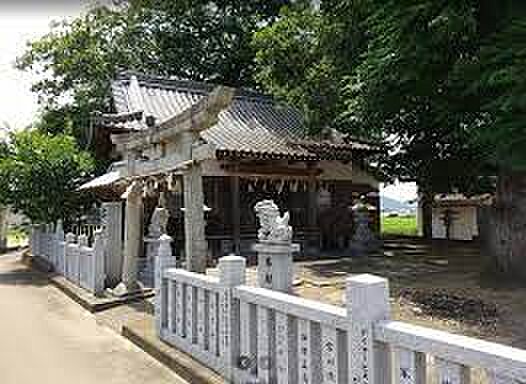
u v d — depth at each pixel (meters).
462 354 2.69
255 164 15.53
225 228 16.34
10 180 18.94
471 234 23.30
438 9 7.75
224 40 25.80
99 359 6.66
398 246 17.36
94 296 10.96
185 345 6.12
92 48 24.59
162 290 6.92
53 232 17.62
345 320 3.46
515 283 8.85
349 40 11.75
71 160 19.59
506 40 7.32
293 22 15.56
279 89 15.91
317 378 3.85
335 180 17.83
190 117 7.20
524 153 7.27
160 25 25.55
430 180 16.14
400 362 3.09
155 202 15.33
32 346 7.43
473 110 9.20
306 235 16.89
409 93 9.59
